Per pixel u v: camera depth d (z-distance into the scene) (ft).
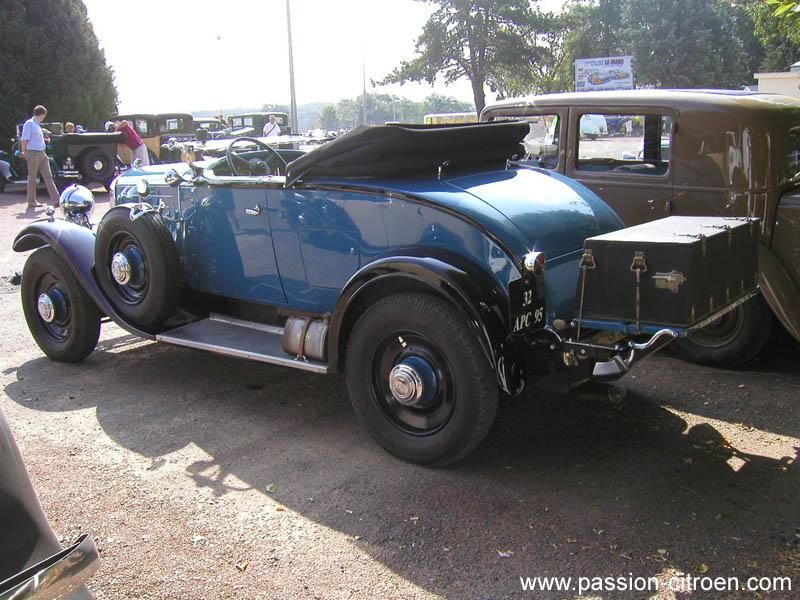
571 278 12.85
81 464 12.49
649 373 16.55
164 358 18.08
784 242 15.39
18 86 80.53
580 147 18.39
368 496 11.37
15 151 61.05
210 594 9.11
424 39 113.80
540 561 9.67
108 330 20.70
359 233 13.20
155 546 10.11
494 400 11.32
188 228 16.08
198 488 11.67
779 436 13.21
